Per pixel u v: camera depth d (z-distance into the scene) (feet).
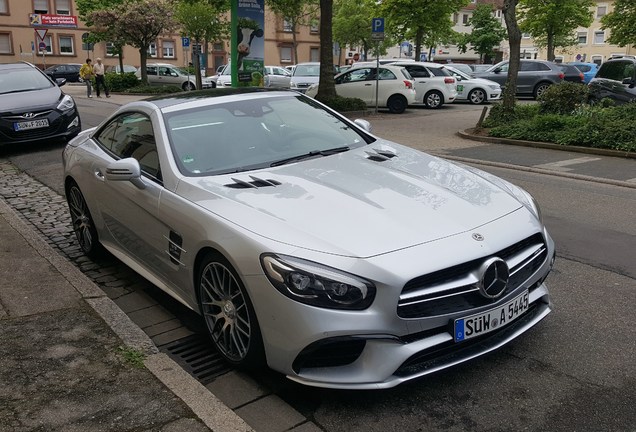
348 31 161.38
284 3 86.69
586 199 25.07
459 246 9.98
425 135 47.19
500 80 83.10
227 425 9.36
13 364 11.26
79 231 18.61
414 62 73.77
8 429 9.29
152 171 13.82
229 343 11.46
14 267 16.34
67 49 168.66
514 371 11.21
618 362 11.45
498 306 10.21
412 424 9.78
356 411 10.22
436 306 9.73
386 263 9.49
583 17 117.39
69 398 10.14
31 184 29.35
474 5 224.94
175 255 12.51
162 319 14.55
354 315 9.34
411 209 10.98
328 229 10.24
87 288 14.87
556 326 12.98
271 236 10.21
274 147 14.40
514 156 36.52
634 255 17.65
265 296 9.91
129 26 103.40
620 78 52.80
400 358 9.43
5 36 161.58
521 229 10.98
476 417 9.89
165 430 9.25
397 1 96.78
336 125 16.15
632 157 34.83
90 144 17.66
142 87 104.27
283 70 103.04
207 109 15.12
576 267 16.65
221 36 140.56
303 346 9.56
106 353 11.66
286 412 10.34
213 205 11.56
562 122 40.83
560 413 9.90
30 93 38.60
